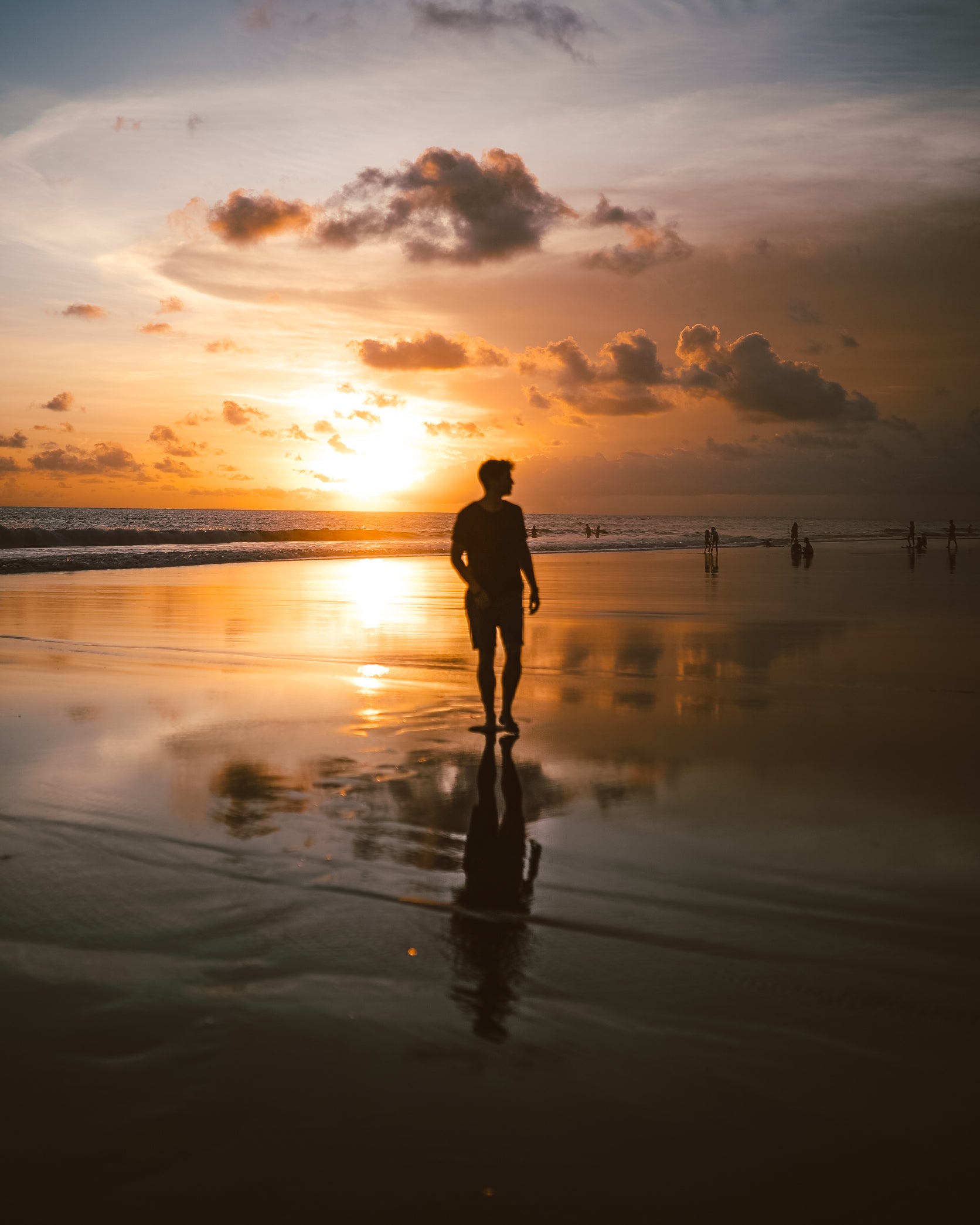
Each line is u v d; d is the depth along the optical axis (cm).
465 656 902
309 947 269
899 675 787
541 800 423
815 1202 167
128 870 332
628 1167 176
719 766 486
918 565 2931
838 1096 197
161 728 579
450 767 486
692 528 14338
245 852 352
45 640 1026
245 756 508
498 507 580
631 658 896
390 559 3791
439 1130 186
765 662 869
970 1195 168
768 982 248
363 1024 226
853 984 247
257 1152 180
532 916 292
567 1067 208
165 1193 170
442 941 273
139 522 11438
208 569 2794
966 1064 209
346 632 1116
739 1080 203
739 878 325
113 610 1404
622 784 451
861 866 336
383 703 665
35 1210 166
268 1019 228
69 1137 184
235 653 928
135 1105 194
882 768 480
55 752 513
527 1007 235
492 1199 168
